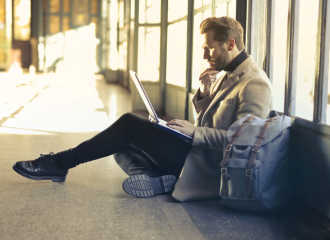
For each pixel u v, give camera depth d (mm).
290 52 3312
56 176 3369
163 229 2738
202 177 3133
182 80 7727
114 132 3271
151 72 9164
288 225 2824
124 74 15258
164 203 3213
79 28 21797
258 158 2832
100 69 22031
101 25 21891
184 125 3035
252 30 4062
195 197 3146
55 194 3426
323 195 2793
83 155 3311
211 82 3320
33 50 22078
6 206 3135
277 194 2918
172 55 8500
